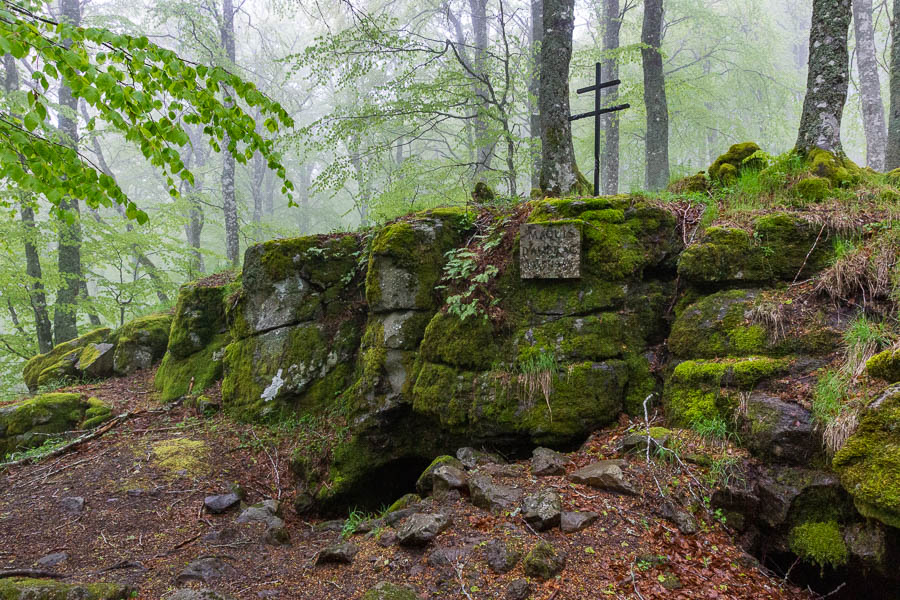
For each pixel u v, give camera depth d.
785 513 3.16
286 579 3.36
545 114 7.12
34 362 10.09
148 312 13.91
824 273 4.21
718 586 2.83
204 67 3.19
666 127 11.20
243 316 7.01
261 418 6.36
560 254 4.95
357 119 10.45
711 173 6.37
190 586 3.29
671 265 5.01
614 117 14.51
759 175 5.57
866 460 2.78
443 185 11.75
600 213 5.09
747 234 4.59
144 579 3.42
